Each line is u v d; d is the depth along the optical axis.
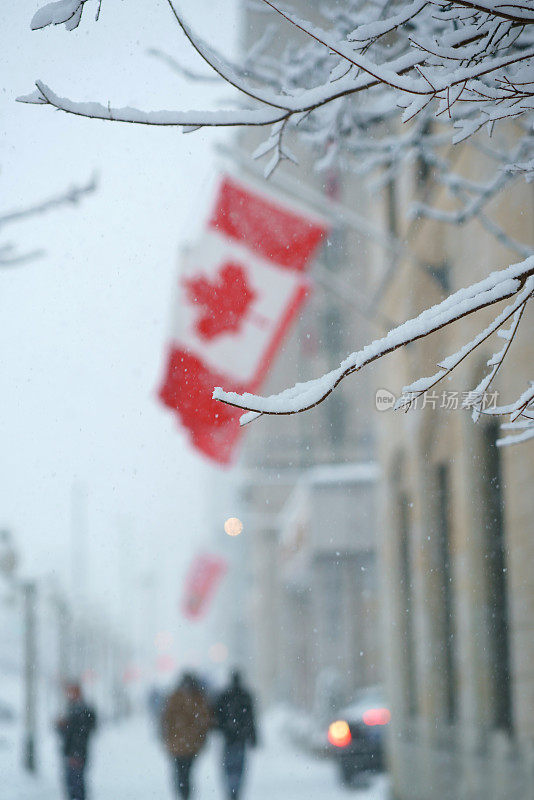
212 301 12.04
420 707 17.55
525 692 11.50
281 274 11.93
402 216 18.52
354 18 7.08
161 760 25.47
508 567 12.11
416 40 4.54
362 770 23.05
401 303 17.62
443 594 16.44
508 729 12.93
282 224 11.94
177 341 12.10
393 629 21.09
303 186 12.89
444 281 14.86
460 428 13.76
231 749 16.92
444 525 16.48
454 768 14.96
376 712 23.48
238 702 17.05
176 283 12.03
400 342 4.17
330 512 36.12
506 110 4.88
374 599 42.84
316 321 50.75
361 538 35.97
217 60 4.46
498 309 11.28
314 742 29.81
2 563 31.80
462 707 14.53
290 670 60.44
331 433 54.53
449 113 4.78
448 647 16.55
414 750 18.14
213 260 11.99
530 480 11.07
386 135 9.66
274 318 11.95
